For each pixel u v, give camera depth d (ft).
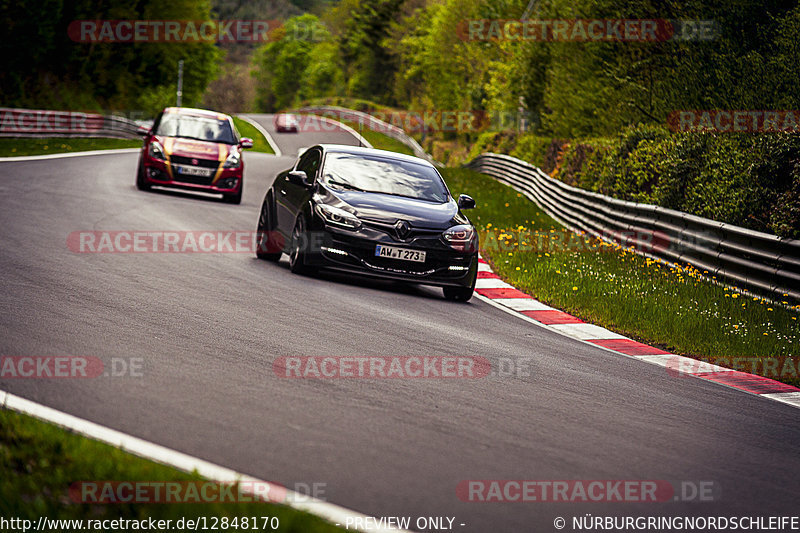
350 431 58.75
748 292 141.18
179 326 86.48
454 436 59.98
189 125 237.45
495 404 70.03
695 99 226.38
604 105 311.88
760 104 181.27
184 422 57.41
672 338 111.86
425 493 48.65
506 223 243.60
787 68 178.40
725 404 80.59
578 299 133.49
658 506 50.55
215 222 184.65
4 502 40.32
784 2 207.51
